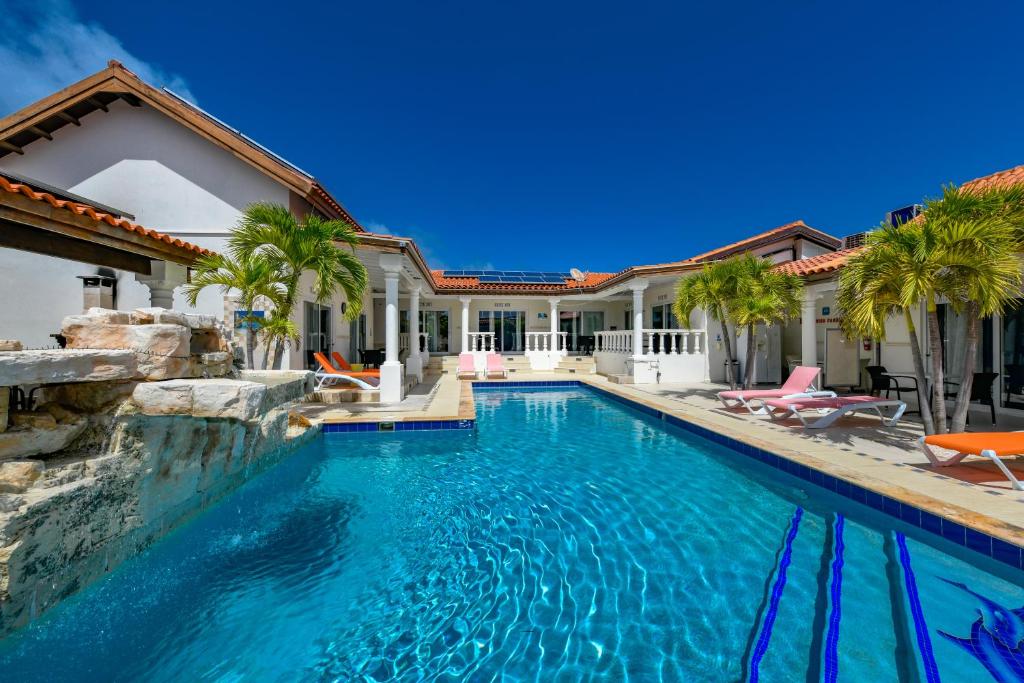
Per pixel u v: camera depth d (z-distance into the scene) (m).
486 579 3.58
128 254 6.68
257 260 8.30
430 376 17.66
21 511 2.51
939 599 3.19
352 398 10.34
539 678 2.53
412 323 15.50
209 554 3.99
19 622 2.48
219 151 10.89
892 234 5.70
